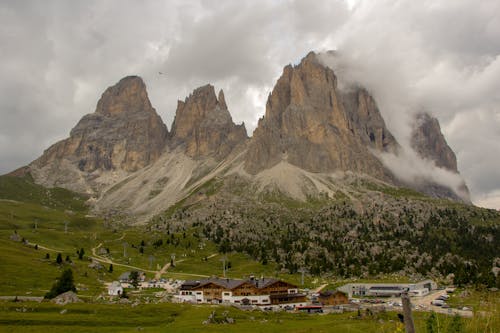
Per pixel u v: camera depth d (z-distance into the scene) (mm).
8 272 176625
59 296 134250
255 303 174500
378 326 87062
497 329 28219
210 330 98750
